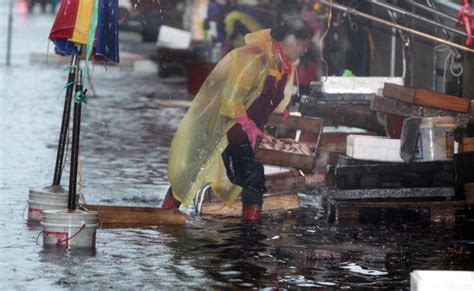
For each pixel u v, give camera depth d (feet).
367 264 75.41
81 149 135.03
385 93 95.96
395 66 140.67
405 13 100.99
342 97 106.93
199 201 95.35
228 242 82.43
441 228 90.02
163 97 198.80
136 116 172.45
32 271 70.59
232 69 87.97
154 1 165.89
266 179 97.71
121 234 84.33
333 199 93.97
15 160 122.52
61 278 69.00
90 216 78.54
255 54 88.33
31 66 260.01
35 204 87.61
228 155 90.84
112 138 146.51
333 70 147.84
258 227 89.35
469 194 93.15
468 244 83.10
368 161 94.99
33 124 156.97
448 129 93.40
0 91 202.69
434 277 58.03
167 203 93.66
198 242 82.12
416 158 94.07
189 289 67.15
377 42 143.95
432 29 125.08
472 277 58.13
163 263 74.38
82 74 84.23
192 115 90.53
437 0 118.32
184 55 234.17
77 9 77.97
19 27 380.58
